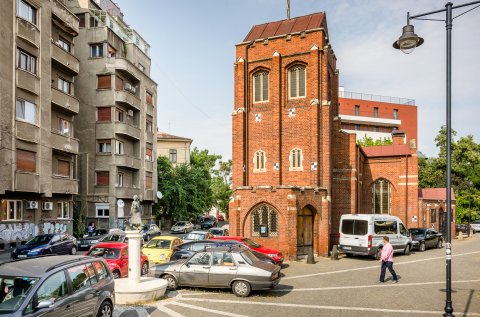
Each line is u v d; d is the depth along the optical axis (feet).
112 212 124.47
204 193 172.04
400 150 110.52
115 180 125.90
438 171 164.96
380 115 227.20
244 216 74.13
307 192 75.00
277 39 85.66
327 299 41.47
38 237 77.36
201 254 45.34
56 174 101.71
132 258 42.75
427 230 92.27
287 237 70.38
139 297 39.40
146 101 149.38
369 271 59.77
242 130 85.66
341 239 75.61
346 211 89.25
